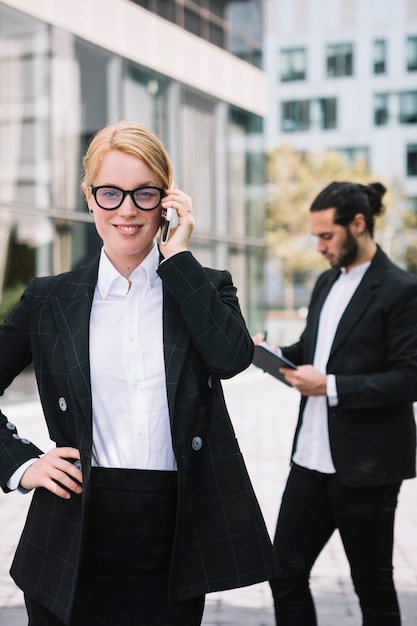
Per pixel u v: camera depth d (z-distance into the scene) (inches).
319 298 123.0
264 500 247.4
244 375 710.5
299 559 115.6
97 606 73.4
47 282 78.9
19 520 225.1
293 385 113.0
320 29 2203.5
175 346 73.9
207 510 73.8
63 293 76.9
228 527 73.9
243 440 361.4
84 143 526.9
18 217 481.1
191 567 72.9
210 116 690.2
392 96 2176.4
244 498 75.2
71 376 73.2
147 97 596.7
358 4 2186.3
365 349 114.3
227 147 716.7
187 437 72.6
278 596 116.0
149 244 77.1
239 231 739.4
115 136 72.8
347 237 116.6
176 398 72.9
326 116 2209.6
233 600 168.4
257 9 779.4
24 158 484.4
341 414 113.1
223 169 709.9
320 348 120.2
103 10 543.5
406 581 176.2
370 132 2188.7
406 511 239.3
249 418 439.5
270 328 1206.9
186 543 73.0
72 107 518.0
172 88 631.2
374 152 2190.0
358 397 110.5
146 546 73.4
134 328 75.1
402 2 2162.9
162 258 77.9
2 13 464.4
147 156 72.5
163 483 73.7
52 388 76.0
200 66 670.5
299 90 2215.8
